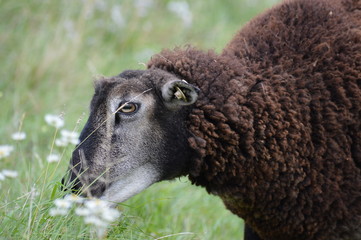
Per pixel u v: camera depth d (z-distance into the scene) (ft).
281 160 42.80
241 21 101.35
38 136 64.23
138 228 46.91
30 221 39.91
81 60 79.41
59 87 73.15
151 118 42.47
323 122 43.16
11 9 82.69
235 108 42.34
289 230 44.65
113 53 83.92
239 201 44.68
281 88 43.24
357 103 43.32
